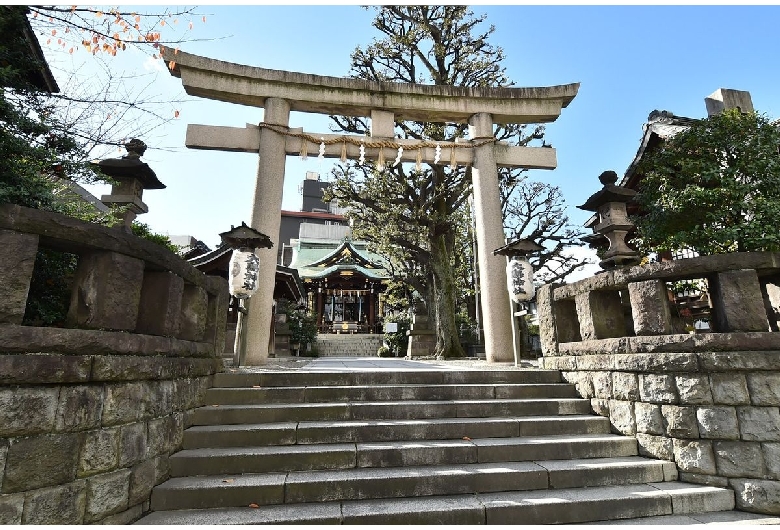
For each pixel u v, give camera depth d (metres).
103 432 2.80
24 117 3.58
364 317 32.16
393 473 3.57
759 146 5.90
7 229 2.57
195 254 15.86
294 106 8.16
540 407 4.87
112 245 3.06
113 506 2.80
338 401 4.81
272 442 3.97
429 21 12.95
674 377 4.08
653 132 9.91
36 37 3.80
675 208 6.29
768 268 4.09
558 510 3.27
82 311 2.96
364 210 15.26
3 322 2.47
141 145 4.70
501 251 7.14
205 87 7.46
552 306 5.95
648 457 4.17
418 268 17.05
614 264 6.45
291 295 17.30
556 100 8.75
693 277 4.41
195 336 4.45
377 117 8.30
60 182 4.40
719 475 3.72
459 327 17.81
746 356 3.78
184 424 3.96
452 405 4.66
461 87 8.55
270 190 7.45
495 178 8.44
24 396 2.39
